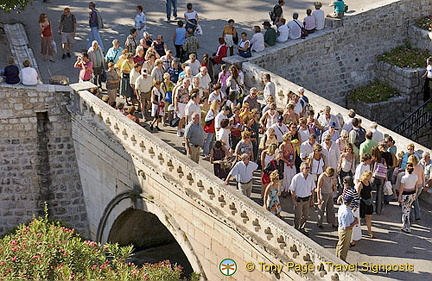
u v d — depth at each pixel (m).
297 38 36.59
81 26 37.56
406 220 23.47
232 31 34.75
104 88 32.38
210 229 24.33
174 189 25.72
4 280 23.09
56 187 32.22
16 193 32.16
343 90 38.22
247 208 22.52
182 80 28.50
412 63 38.03
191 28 34.94
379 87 38.38
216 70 34.41
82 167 31.66
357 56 38.41
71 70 33.94
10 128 31.23
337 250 21.94
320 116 26.80
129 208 28.73
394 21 39.03
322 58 37.34
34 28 36.97
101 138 29.45
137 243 33.00
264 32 37.59
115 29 37.47
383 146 24.28
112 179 29.52
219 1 41.38
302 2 41.25
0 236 32.62
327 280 20.38
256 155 26.45
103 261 24.81
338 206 24.64
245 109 26.39
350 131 25.64
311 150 24.77
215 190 23.77
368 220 23.09
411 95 38.00
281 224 21.61
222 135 25.59
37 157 31.80
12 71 30.69
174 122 29.36
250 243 22.48
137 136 27.31
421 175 23.44
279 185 23.67
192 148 26.00
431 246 22.97
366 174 22.69
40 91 30.88
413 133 37.38
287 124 26.72
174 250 33.59
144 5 40.38
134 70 29.94
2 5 33.69
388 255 22.50
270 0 41.69
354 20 37.75
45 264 23.81
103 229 31.45
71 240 25.33
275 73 35.84
